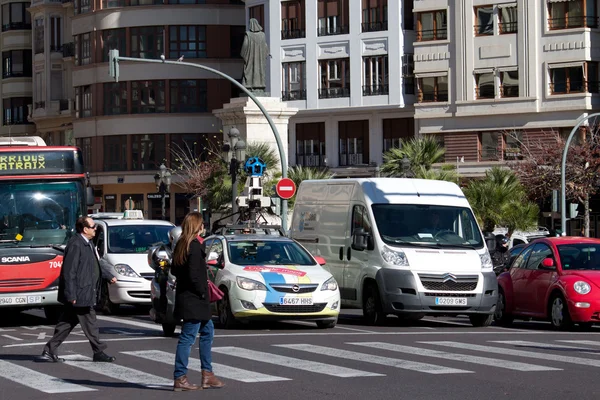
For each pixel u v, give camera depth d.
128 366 18.27
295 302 24.45
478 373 16.75
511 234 58.53
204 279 15.09
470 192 58.47
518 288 27.02
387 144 79.56
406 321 28.95
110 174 93.50
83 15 95.69
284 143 51.38
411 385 15.48
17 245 27.11
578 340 22.42
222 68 92.38
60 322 19.08
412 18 78.25
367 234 27.12
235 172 44.47
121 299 31.22
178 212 92.06
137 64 92.56
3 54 105.38
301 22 81.12
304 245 30.41
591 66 72.12
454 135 76.25
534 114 73.25
